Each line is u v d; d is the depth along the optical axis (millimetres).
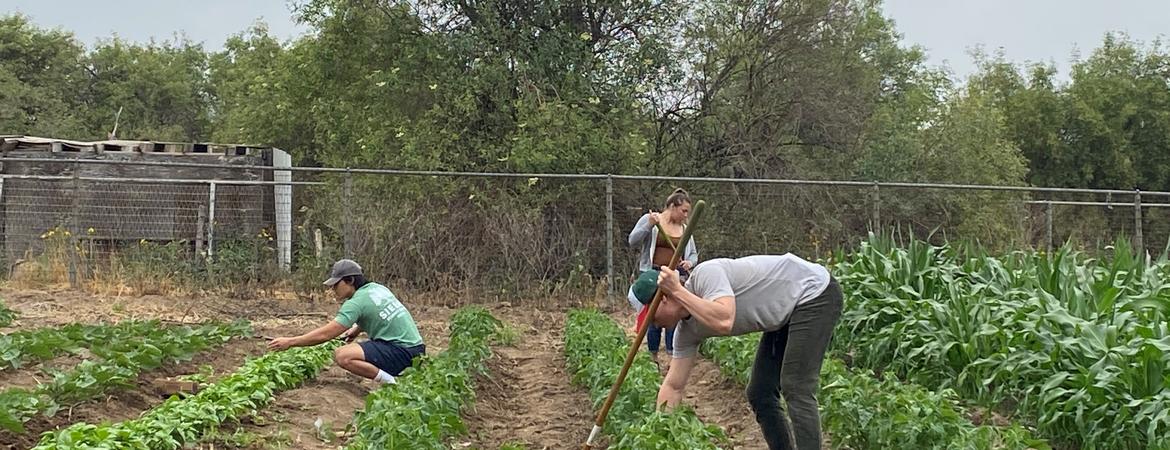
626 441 6293
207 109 55906
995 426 7531
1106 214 19938
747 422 8594
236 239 17250
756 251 17719
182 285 16500
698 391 10336
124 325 11250
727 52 22531
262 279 16766
